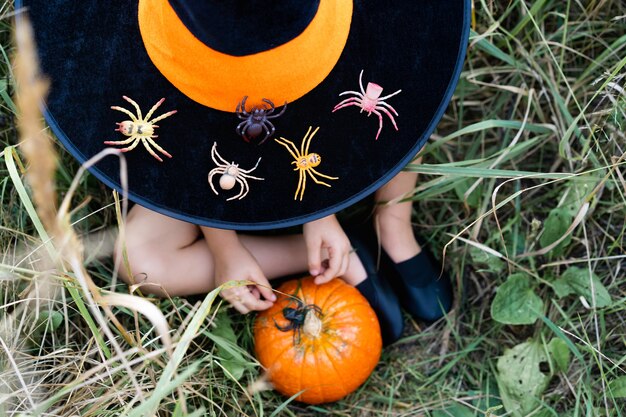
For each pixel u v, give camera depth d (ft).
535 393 3.01
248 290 2.87
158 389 2.12
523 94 3.21
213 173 2.31
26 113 1.65
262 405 2.89
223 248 2.87
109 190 3.18
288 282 3.04
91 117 2.26
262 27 2.04
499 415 3.03
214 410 2.95
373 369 3.16
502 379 3.05
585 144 3.00
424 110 2.37
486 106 3.48
